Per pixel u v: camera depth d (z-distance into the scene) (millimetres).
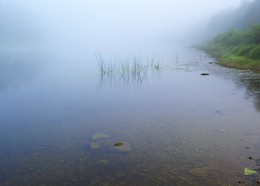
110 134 10430
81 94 18250
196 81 20688
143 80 22672
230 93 16125
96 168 7844
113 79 24016
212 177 6973
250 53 28375
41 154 8992
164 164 7828
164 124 11250
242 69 25172
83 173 7617
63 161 8398
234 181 6734
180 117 12031
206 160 7898
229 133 9828
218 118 11570
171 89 18312
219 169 7348
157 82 21359
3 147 9719
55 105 15531
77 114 13484
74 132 10922
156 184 6852
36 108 15031
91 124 11805
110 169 7742
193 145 8992
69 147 9430
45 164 8273
